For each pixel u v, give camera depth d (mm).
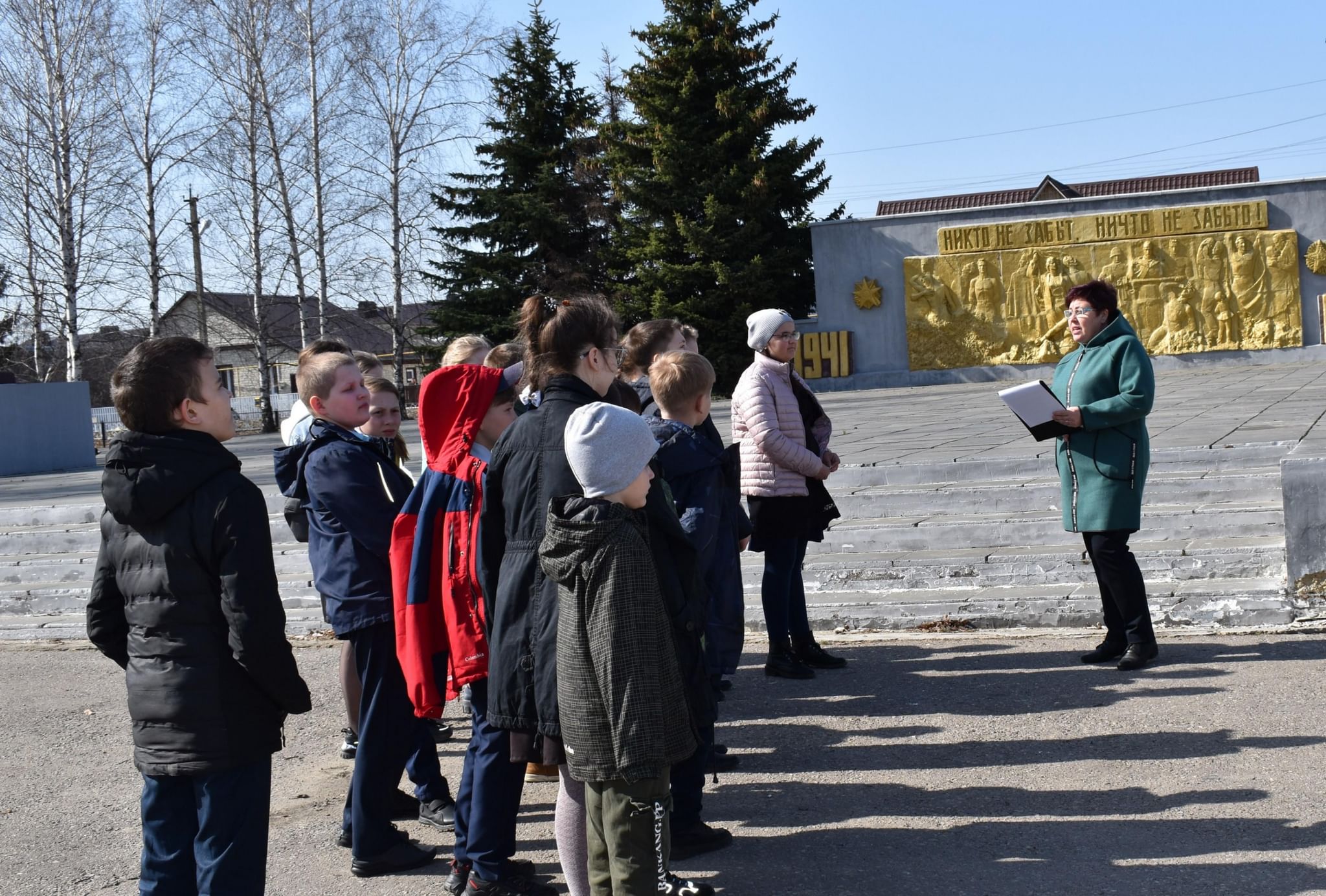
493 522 3754
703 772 4090
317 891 4027
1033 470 8844
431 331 36156
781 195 33844
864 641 6883
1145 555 7133
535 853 4281
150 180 29188
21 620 9547
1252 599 6422
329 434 4426
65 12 27734
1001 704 5461
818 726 5395
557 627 3398
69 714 6684
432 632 3961
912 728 5242
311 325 33250
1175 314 27281
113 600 3402
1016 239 28062
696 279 32750
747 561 8227
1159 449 8727
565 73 38000
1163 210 27203
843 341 29234
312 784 5203
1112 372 5754
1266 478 7863
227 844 3188
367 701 4156
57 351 35375
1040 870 3703
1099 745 4789
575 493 3475
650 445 3270
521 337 3885
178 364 3162
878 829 4168
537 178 36844
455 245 36750
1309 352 26688
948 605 7043
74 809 5047
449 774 5336
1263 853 3676
